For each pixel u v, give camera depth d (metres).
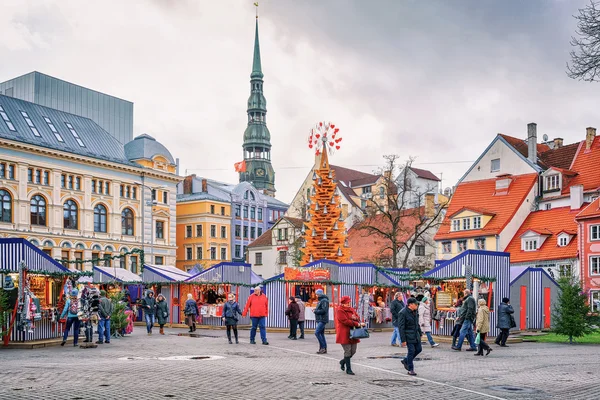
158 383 14.91
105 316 26.44
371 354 22.95
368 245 80.62
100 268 45.44
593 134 66.69
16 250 24.88
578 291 31.42
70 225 73.06
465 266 28.73
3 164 66.38
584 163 65.38
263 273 95.25
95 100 89.88
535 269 39.47
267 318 37.47
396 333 26.39
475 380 16.48
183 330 37.56
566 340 32.00
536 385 15.78
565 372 18.27
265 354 22.50
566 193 63.44
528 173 67.06
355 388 14.89
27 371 16.61
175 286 42.22
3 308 24.34
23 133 68.88
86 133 77.75
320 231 50.34
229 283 39.06
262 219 111.81
